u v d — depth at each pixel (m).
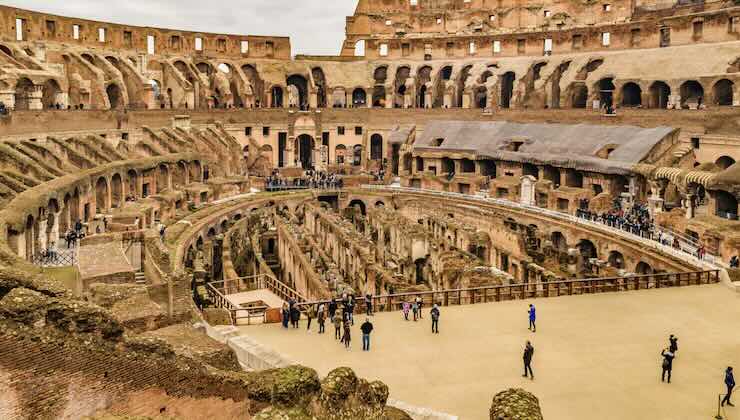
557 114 93.81
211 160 88.94
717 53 84.75
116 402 18.59
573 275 55.12
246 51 115.00
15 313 17.70
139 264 46.84
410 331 36.12
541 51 107.25
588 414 26.77
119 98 92.38
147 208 60.03
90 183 58.91
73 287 38.94
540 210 74.69
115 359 18.56
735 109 73.50
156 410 19.31
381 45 118.88
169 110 91.31
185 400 19.67
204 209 74.75
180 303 36.97
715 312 39.69
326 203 84.94
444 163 96.94
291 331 36.34
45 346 17.50
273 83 112.12
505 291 43.19
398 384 29.33
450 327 36.75
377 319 38.34
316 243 61.50
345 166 105.06
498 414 18.52
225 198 82.75
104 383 18.38
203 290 46.03
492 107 104.19
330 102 114.31
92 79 87.75
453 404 27.48
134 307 28.09
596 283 46.09
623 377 30.36
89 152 67.25
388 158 105.00
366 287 51.06
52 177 54.69
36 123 65.94
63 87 82.62
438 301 42.44
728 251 51.34
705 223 55.78
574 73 98.56
